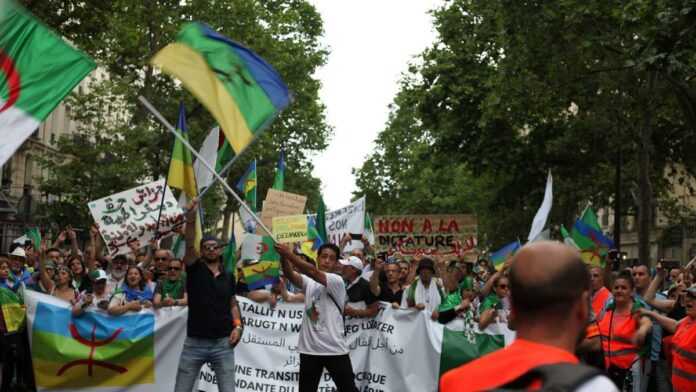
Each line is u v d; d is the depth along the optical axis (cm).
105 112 4050
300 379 978
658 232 5175
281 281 1238
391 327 1209
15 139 869
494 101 2848
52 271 1393
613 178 3709
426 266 1256
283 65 4456
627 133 3319
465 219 1809
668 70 1928
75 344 1148
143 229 1438
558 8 2556
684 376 892
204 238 963
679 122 3297
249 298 1231
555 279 273
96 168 3769
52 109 884
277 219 1438
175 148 1295
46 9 2533
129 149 3791
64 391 1148
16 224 4009
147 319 1167
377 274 1216
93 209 1430
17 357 1275
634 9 2238
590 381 247
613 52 2691
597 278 1022
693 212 4403
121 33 3381
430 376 1189
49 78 884
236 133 865
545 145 3509
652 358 1081
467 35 3284
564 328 275
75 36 2678
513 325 286
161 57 856
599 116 3234
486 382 265
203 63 863
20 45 876
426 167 5944
